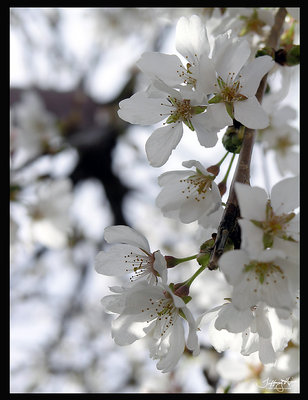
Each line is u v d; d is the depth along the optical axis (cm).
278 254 37
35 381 88
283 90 49
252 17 47
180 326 39
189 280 39
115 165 89
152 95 40
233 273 37
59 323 95
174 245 90
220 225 38
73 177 87
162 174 41
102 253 41
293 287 38
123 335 40
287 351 45
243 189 38
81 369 89
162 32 85
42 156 74
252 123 40
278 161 53
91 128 82
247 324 39
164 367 39
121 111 42
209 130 40
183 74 41
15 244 61
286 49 45
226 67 40
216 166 41
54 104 85
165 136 41
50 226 64
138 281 40
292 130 53
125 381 86
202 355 57
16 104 79
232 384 49
